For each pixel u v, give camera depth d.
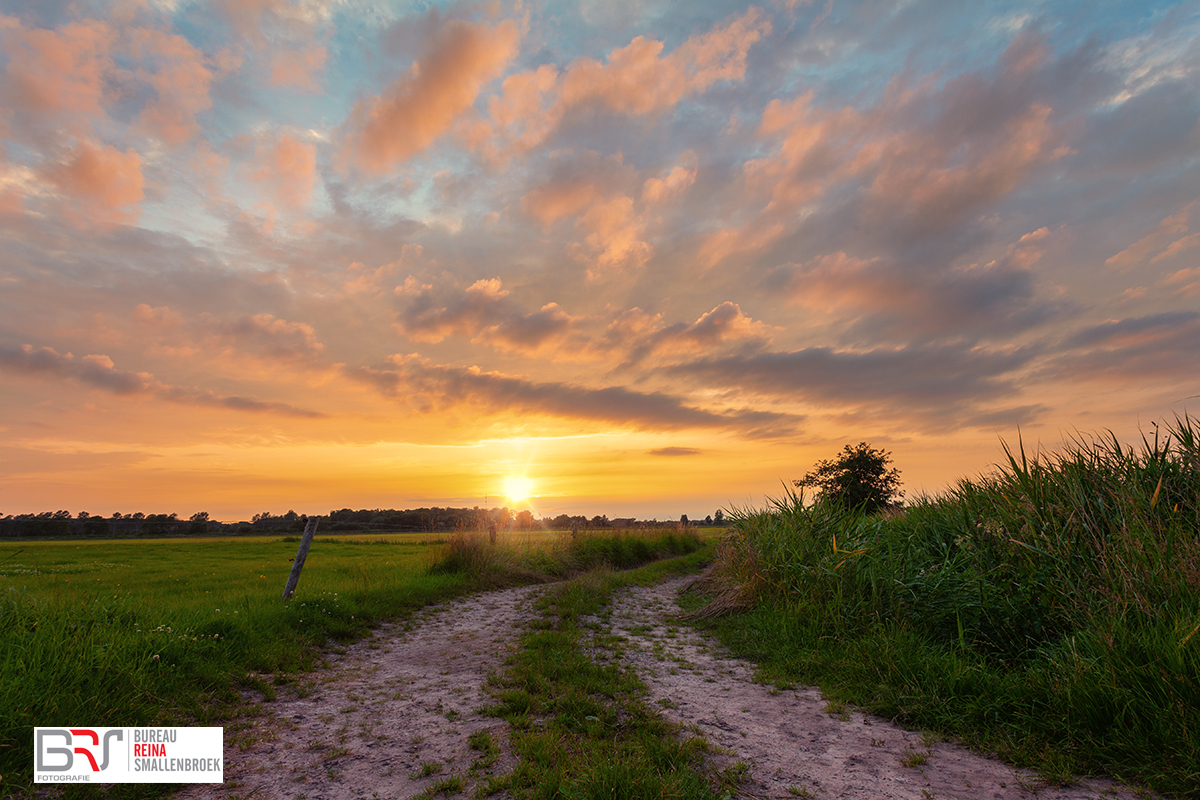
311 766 3.77
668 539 25.58
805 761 3.83
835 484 27.38
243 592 10.73
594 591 12.05
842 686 5.53
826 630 7.00
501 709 4.83
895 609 6.73
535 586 14.12
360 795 3.35
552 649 7.01
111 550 31.05
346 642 7.77
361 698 5.34
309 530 9.62
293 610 8.16
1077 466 7.01
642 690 5.49
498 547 15.95
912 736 4.34
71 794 3.22
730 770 3.63
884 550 8.20
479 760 3.81
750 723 4.64
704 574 13.26
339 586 11.27
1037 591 5.83
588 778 3.23
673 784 3.15
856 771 3.67
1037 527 6.41
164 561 22.83
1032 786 3.40
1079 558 5.88
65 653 4.61
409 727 4.53
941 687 4.88
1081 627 5.21
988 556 6.77
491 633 8.46
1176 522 5.71
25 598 5.61
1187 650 3.91
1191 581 4.74
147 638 5.39
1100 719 3.87
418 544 38.94
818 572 8.00
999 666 5.41
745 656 7.15
